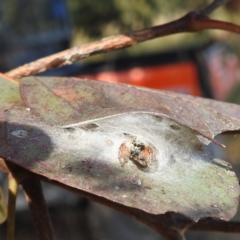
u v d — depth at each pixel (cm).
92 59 95
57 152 23
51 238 29
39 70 31
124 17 83
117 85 27
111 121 24
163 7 84
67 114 25
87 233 98
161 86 100
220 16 90
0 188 29
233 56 105
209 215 23
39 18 79
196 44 102
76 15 84
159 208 22
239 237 102
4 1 77
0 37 77
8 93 27
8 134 24
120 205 30
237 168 103
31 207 29
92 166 23
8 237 29
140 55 99
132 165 23
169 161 24
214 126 26
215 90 105
